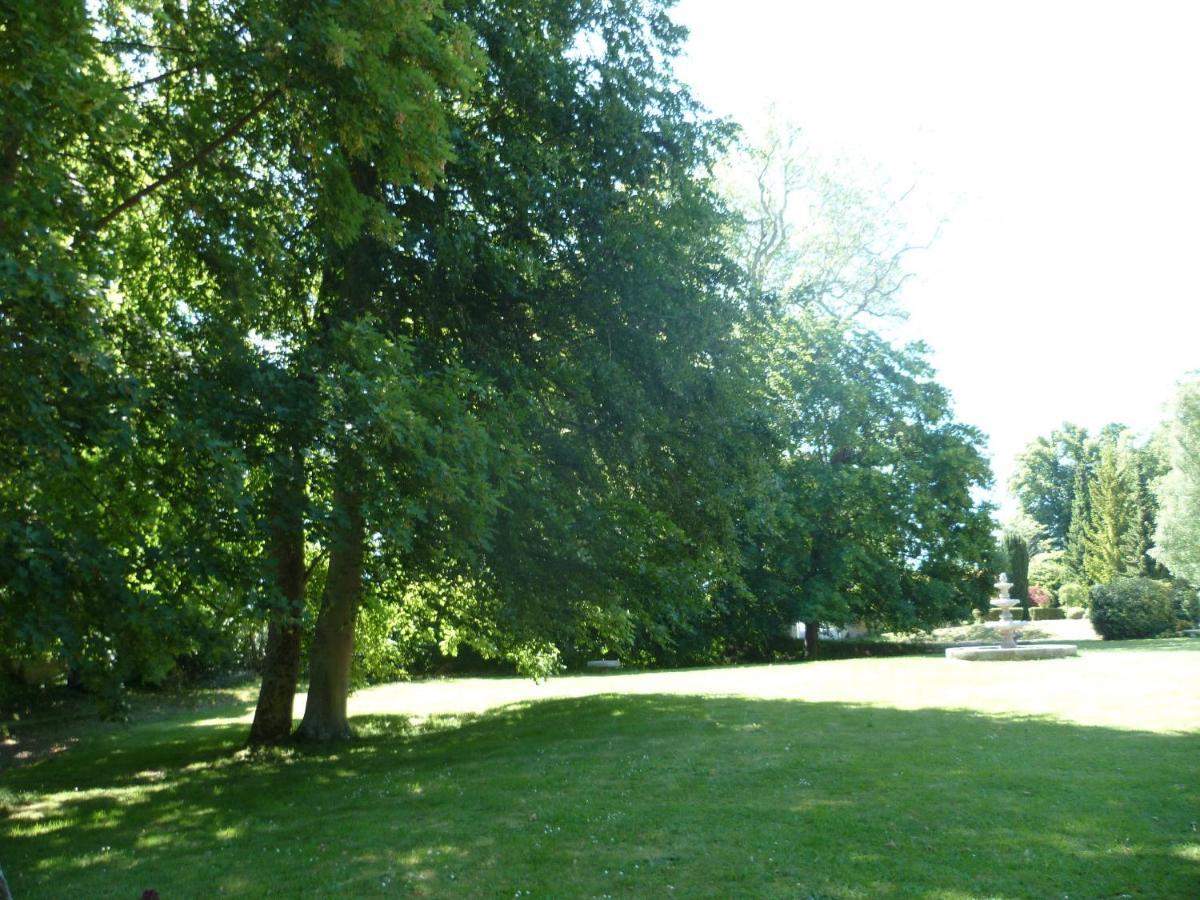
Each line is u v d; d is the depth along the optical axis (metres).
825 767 10.26
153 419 9.79
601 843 7.75
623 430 13.98
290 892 6.95
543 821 8.59
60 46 7.79
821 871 6.71
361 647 19.22
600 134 13.70
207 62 9.57
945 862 6.75
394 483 10.34
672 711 16.23
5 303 7.46
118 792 12.16
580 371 13.29
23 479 8.85
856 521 34.31
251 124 11.14
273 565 10.00
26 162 8.23
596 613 15.92
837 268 35.19
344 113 9.45
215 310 11.81
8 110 7.51
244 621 10.55
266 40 9.12
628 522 14.62
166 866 7.94
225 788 11.73
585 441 14.16
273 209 11.50
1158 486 46.72
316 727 15.73
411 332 13.43
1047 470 76.81
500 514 12.93
